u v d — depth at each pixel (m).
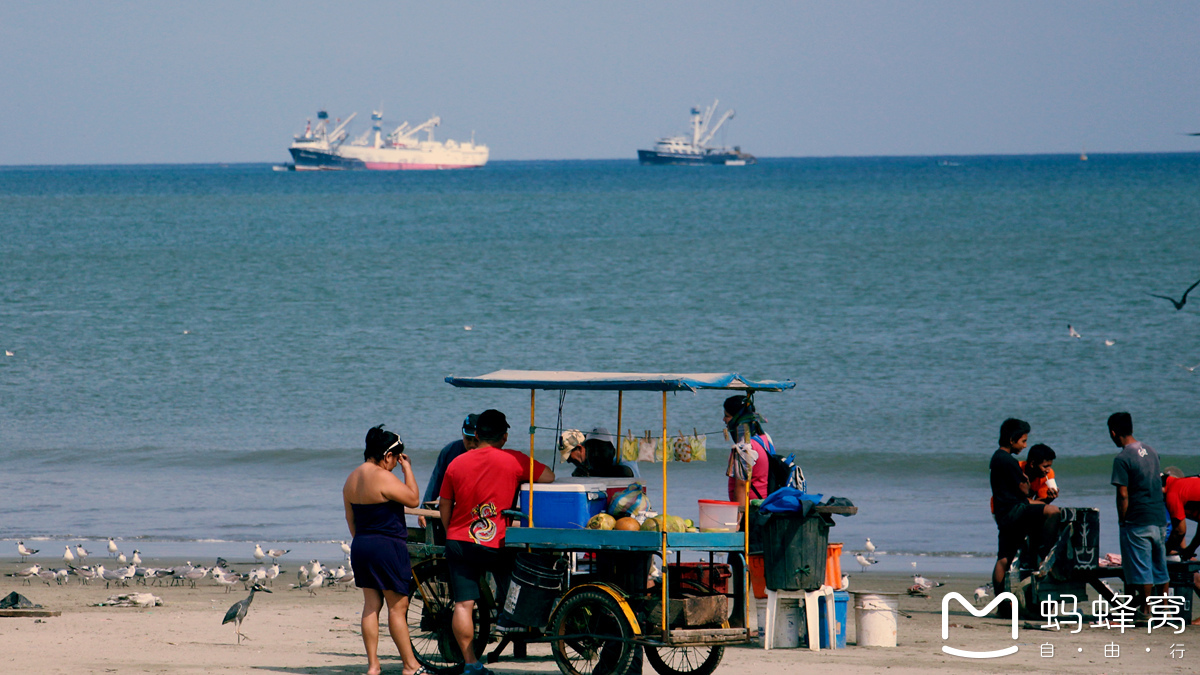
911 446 67.56
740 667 27.25
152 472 65.50
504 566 25.58
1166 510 35.69
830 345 100.88
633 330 110.44
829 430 71.62
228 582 42.09
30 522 54.69
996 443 68.12
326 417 77.88
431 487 28.66
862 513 54.91
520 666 27.83
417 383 88.06
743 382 24.45
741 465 28.36
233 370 93.62
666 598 23.64
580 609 24.98
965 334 105.00
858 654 29.17
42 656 28.41
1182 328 105.25
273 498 59.72
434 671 25.80
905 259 171.50
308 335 109.62
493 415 25.17
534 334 108.62
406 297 136.38
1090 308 119.25
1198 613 36.22
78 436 73.38
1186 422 71.81
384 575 25.34
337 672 26.80
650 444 26.77
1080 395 80.06
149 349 102.81
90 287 147.75
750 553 26.77
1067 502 56.03
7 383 89.12
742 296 133.75
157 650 29.67
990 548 48.16
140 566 44.97
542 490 24.78
